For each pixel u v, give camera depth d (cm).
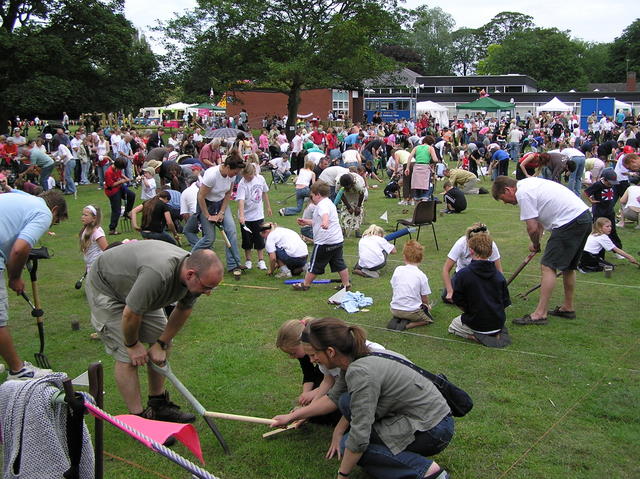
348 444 321
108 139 2298
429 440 328
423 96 4856
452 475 357
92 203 1524
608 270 795
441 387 350
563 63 7962
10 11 3002
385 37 3434
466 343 565
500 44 9606
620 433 402
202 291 356
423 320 613
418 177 1399
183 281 362
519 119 4078
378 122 3659
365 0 3259
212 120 3606
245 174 834
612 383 477
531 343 563
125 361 397
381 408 329
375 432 332
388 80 3731
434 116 3975
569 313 636
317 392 401
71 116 4309
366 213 1338
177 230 1046
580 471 360
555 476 355
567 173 1689
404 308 606
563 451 382
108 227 1226
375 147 1891
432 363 518
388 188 1584
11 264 448
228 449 386
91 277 402
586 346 556
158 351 396
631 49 8450
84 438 295
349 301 682
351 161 1444
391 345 562
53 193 558
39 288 780
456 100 4812
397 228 1126
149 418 416
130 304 361
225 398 459
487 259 559
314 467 367
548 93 4647
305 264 827
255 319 645
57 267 893
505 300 563
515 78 5159
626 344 561
